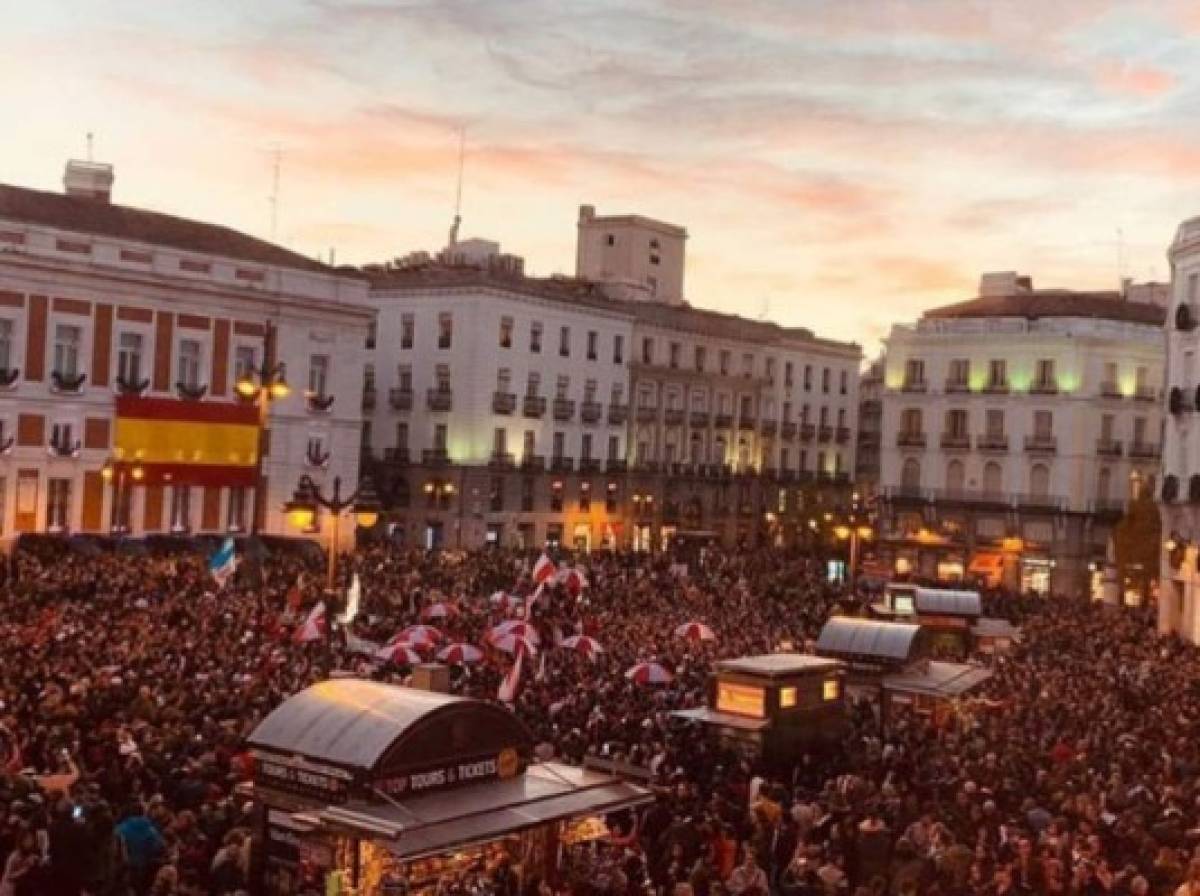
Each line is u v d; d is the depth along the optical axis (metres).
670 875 16.11
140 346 58.03
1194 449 56.97
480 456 76.81
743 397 96.75
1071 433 80.81
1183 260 59.62
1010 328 83.06
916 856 16.62
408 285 78.69
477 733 16.08
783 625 43.81
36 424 54.28
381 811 14.82
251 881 15.70
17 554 48.19
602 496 85.00
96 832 14.29
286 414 62.91
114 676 23.11
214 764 18.00
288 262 64.81
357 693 16.27
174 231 61.97
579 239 100.75
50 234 54.53
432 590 44.66
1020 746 23.56
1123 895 15.16
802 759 23.84
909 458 86.50
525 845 16.33
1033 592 70.94
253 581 38.34
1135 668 37.38
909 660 29.80
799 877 16.09
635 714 24.94
